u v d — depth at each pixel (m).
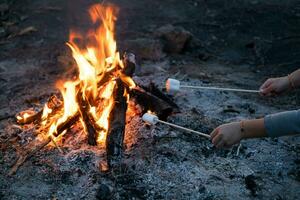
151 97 1.53
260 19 2.56
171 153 1.43
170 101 1.62
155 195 1.30
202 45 2.26
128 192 1.30
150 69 2.00
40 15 2.63
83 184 1.33
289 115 1.05
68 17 2.61
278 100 1.80
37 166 1.39
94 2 2.84
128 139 1.47
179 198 1.29
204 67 2.06
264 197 1.31
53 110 1.55
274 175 1.38
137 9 2.74
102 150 1.43
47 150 1.45
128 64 1.60
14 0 2.85
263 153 1.47
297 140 1.55
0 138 1.52
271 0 2.84
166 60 2.10
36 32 2.42
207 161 1.42
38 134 1.51
